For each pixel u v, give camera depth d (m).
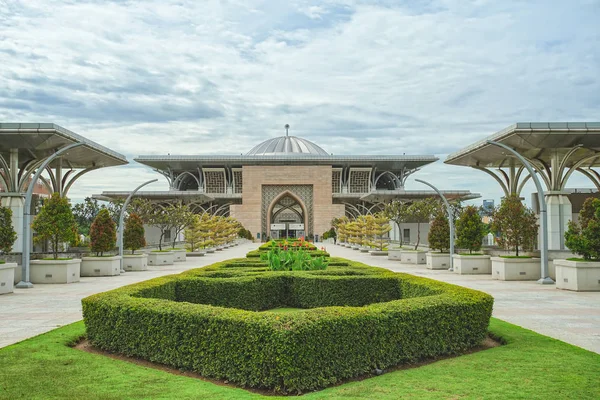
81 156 31.86
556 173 30.84
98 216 24.92
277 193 92.06
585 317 12.05
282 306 14.34
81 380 6.85
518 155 20.78
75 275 21.69
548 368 7.28
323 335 6.80
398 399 5.96
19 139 26.47
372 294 13.51
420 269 28.31
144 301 8.71
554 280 21.03
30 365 7.58
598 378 6.77
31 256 22.41
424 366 7.69
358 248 52.06
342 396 6.11
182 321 7.68
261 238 90.12
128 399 6.06
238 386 6.90
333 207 90.19
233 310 7.57
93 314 9.07
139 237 28.67
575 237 17.73
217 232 53.81
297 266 16.67
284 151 119.44
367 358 7.33
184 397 6.14
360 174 102.44
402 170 106.38
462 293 9.65
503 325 10.65
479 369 7.30
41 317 12.34
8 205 27.73
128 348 8.45
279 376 6.49
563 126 26.59
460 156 34.78
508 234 22.20
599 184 42.09
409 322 7.97
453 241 27.00
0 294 17.00
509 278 21.59
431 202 41.50
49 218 21.30
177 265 32.53
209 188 101.75
